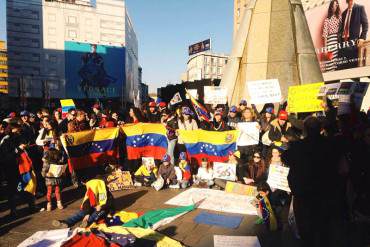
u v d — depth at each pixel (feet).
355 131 18.16
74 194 24.50
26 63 218.79
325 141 11.15
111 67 232.53
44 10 221.05
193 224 17.69
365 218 17.11
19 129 21.04
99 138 26.99
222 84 36.76
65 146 25.13
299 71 33.65
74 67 225.15
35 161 25.84
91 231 15.21
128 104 228.63
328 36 130.62
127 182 26.35
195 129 29.76
